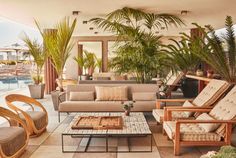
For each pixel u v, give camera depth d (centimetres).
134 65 648
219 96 440
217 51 543
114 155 366
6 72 1004
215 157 187
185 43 772
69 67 1333
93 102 556
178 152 361
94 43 1318
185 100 511
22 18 776
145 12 692
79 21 830
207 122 349
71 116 595
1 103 741
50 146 402
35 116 446
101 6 620
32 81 905
